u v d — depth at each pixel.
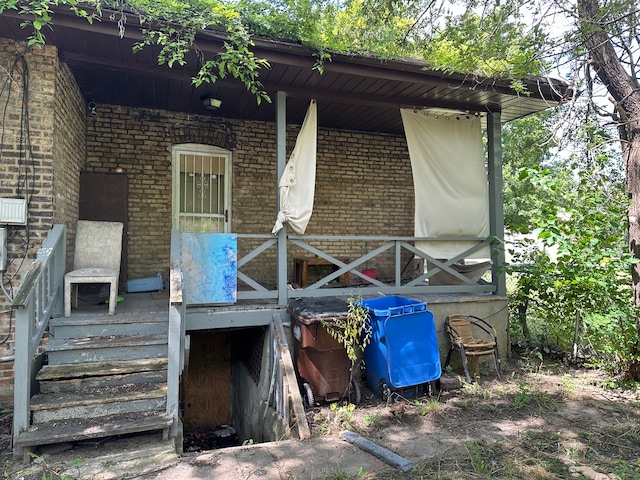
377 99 5.84
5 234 4.09
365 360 4.87
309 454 3.35
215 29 4.29
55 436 3.16
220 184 7.18
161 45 4.32
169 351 3.54
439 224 6.17
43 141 4.23
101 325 4.22
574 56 4.88
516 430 3.81
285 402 4.14
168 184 6.77
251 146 7.28
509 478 2.98
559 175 5.61
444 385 4.74
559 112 5.85
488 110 6.32
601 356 5.70
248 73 4.74
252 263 7.31
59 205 4.57
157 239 6.70
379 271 8.18
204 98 5.96
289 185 5.35
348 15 5.06
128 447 3.39
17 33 4.08
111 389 3.75
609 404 4.48
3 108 4.14
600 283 4.94
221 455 3.32
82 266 4.95
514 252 6.44
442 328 5.70
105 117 6.45
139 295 5.98
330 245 7.86
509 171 12.96
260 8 4.71
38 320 3.63
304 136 5.55
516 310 6.68
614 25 4.63
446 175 6.22
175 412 3.54
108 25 4.02
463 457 3.29
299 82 5.33
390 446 3.48
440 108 6.16
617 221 5.07
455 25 4.86
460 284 6.62
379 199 8.15
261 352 5.36
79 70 5.10
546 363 5.93
